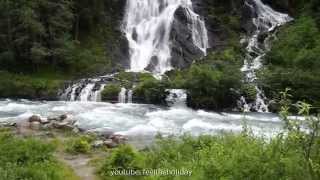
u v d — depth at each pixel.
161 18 57.84
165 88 41.53
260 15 61.38
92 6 56.22
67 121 30.56
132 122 31.81
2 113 34.94
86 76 48.84
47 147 19.00
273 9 63.75
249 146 12.12
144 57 56.03
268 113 39.41
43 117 32.03
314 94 41.31
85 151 21.88
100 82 44.41
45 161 17.52
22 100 42.41
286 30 57.31
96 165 18.92
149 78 45.53
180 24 56.69
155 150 18.48
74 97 42.69
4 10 49.06
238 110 40.66
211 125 31.48
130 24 58.81
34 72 48.88
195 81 41.06
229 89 40.94
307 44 52.09
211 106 40.34
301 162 10.12
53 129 28.30
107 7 58.88
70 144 22.98
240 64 50.31
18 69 49.03
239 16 60.44
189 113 37.00
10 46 48.88
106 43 55.59
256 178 10.55
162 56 55.53
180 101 40.53
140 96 41.59
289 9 63.84
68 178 16.77
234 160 11.46
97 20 57.12
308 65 47.22
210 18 59.12
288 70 44.81
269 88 42.28
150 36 57.59
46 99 43.16
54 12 50.75
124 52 55.69
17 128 28.22
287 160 10.36
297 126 9.47
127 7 59.59
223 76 41.06
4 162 16.69
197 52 55.53
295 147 10.42
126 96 41.81
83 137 24.64
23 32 48.78
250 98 41.16
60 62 50.28
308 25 54.75
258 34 57.91
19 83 44.31
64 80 46.47
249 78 45.19
